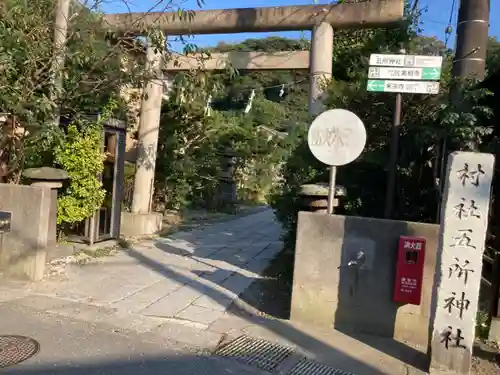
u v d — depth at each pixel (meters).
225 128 15.09
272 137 17.05
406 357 4.23
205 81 7.40
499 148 5.36
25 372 3.48
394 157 5.32
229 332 4.61
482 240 3.81
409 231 4.55
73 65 6.86
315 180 6.15
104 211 8.31
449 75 5.93
